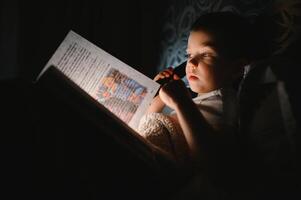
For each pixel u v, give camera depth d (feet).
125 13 5.16
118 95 3.03
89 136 2.22
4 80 2.38
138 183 2.25
